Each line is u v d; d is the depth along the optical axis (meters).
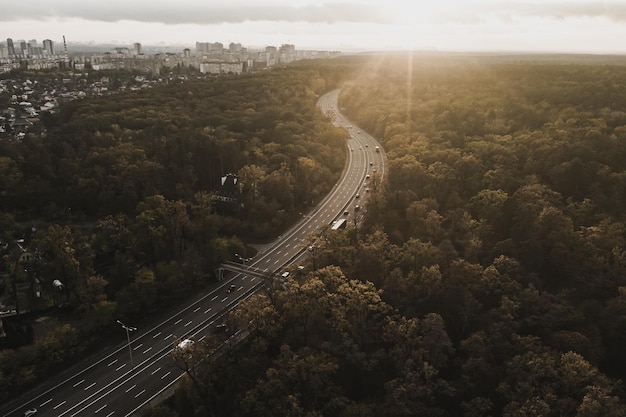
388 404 125.25
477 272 158.38
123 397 141.50
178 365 139.12
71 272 179.75
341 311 148.12
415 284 161.12
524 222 184.62
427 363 128.88
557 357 128.50
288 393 129.12
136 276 180.38
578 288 158.00
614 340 139.62
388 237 197.62
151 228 193.62
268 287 173.38
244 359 143.75
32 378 143.00
